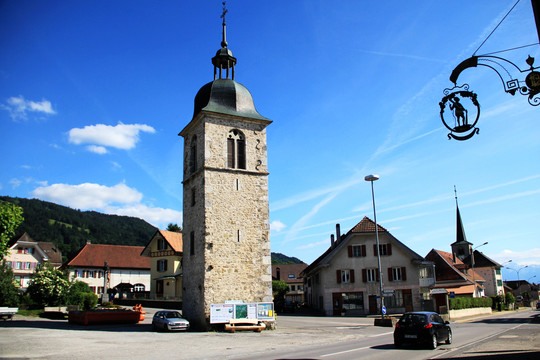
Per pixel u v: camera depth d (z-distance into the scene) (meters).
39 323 30.17
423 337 18.22
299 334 25.58
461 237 81.19
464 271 63.84
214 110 29.16
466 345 19.64
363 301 45.72
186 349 18.34
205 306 26.31
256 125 30.81
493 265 79.56
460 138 9.92
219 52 31.66
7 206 32.12
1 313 31.31
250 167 29.84
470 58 9.66
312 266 55.84
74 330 25.75
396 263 46.59
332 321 37.16
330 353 16.86
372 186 32.47
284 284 69.25
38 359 14.92
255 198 29.52
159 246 59.22
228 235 27.94
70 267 65.00
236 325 26.45
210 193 27.98
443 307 43.47
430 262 47.12
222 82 30.75
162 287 57.16
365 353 16.78
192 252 29.03
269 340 22.20
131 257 72.44
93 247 70.88
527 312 62.28
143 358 15.59
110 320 30.12
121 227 152.25
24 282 67.94
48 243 87.00
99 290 67.56
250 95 31.73
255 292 27.97
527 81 8.98
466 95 9.84
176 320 26.09
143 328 27.66
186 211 30.91
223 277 27.16
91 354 16.39
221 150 29.09
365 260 46.72
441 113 10.10
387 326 31.62
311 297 56.16
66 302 40.44
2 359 14.80
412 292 45.91
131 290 64.06
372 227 47.44
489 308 58.28
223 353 17.14
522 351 17.03
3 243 32.06
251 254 28.42
